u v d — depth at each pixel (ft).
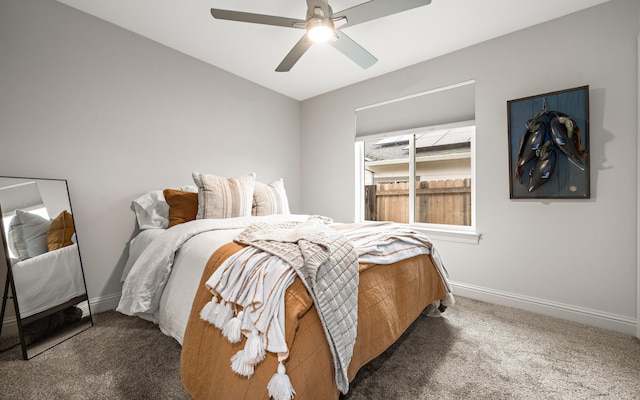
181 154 8.70
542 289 7.13
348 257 3.97
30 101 6.05
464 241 8.30
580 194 6.55
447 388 4.24
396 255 5.04
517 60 7.45
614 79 6.22
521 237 7.41
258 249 3.93
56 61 6.38
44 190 6.01
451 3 6.44
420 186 10.29
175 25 7.34
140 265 5.36
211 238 5.03
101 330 6.01
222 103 9.82
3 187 5.37
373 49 8.41
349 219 11.36
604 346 5.50
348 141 11.30
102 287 7.09
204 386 3.51
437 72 8.87
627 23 6.09
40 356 5.00
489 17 6.91
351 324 3.59
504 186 7.66
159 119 8.18
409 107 9.77
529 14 6.80
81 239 6.75
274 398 2.70
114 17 7.01
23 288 5.26
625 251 6.16
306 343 3.07
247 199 7.75
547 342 5.63
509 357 5.08
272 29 7.51
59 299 5.82
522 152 7.16
